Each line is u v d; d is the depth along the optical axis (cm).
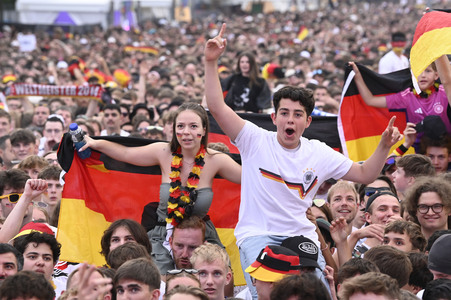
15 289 1166
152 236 1591
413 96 2025
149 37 9681
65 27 11156
